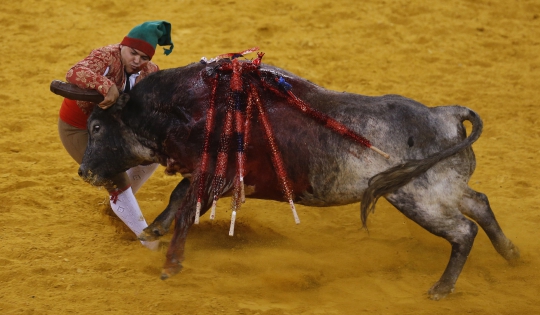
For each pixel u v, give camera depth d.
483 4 54.03
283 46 45.84
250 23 49.00
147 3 52.38
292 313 18.52
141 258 21.41
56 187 26.89
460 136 19.78
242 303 18.95
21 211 24.48
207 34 47.09
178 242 19.83
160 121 20.31
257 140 19.64
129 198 22.11
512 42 47.72
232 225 19.31
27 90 38.03
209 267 21.16
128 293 19.31
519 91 39.84
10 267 20.38
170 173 21.16
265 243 23.28
